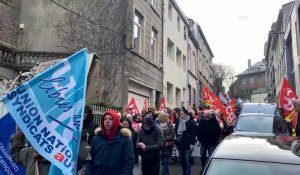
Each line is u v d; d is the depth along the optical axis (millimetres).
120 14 16641
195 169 12484
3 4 15992
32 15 18156
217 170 4305
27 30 18016
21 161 5016
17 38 17125
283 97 13578
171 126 9906
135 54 19234
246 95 107062
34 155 4840
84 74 4520
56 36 17766
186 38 35344
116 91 16266
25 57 15555
